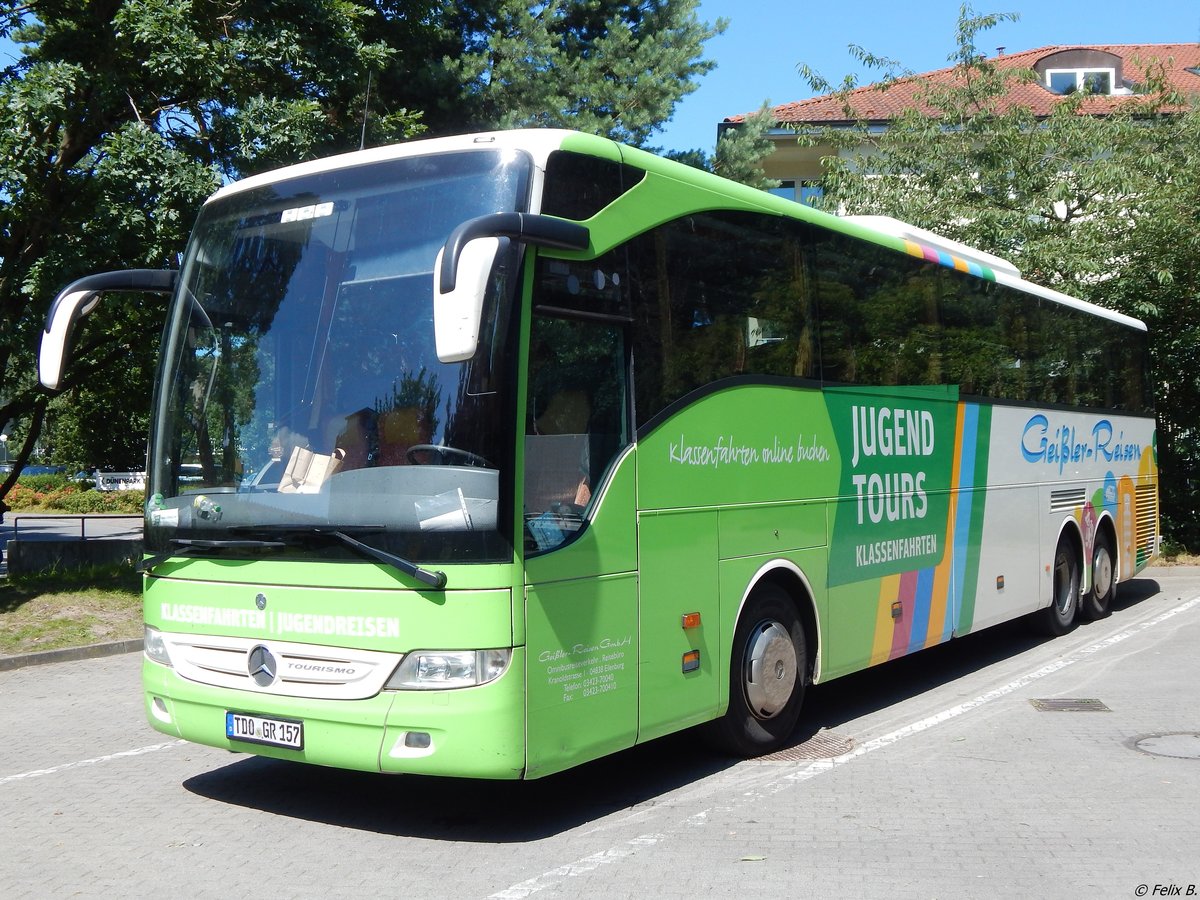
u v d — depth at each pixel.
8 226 14.30
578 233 5.37
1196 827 5.75
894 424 8.73
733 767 7.02
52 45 13.90
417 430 5.23
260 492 5.59
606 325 5.88
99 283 6.07
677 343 6.37
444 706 5.07
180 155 13.12
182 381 6.06
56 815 6.20
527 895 4.86
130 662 11.48
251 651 5.62
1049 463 11.85
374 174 5.75
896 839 5.58
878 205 19.80
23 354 15.43
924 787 6.54
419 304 5.39
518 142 5.53
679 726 6.24
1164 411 19.28
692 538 6.38
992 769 6.93
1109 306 18.34
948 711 8.65
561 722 5.38
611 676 5.72
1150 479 15.25
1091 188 18.55
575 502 5.57
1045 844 5.49
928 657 11.27
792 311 7.54
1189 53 34.97
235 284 5.99
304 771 7.10
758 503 7.01
